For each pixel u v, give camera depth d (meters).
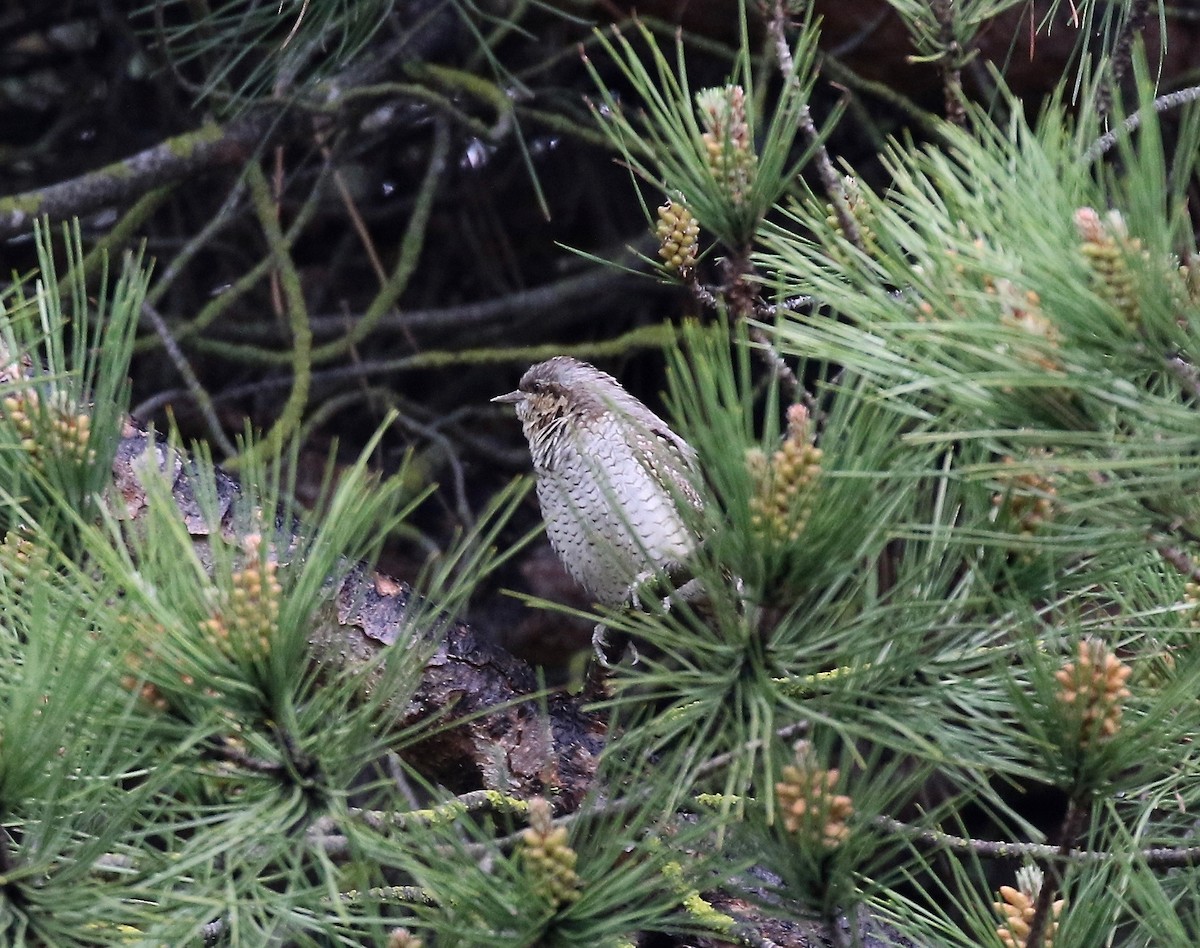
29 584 1.59
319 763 1.59
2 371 1.69
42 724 1.54
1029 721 1.60
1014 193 1.53
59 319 1.70
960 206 1.57
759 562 1.57
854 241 1.71
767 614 1.59
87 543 1.57
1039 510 1.62
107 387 1.69
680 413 1.57
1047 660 1.62
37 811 1.58
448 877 1.58
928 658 1.63
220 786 1.65
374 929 1.61
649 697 1.60
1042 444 1.55
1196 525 1.55
